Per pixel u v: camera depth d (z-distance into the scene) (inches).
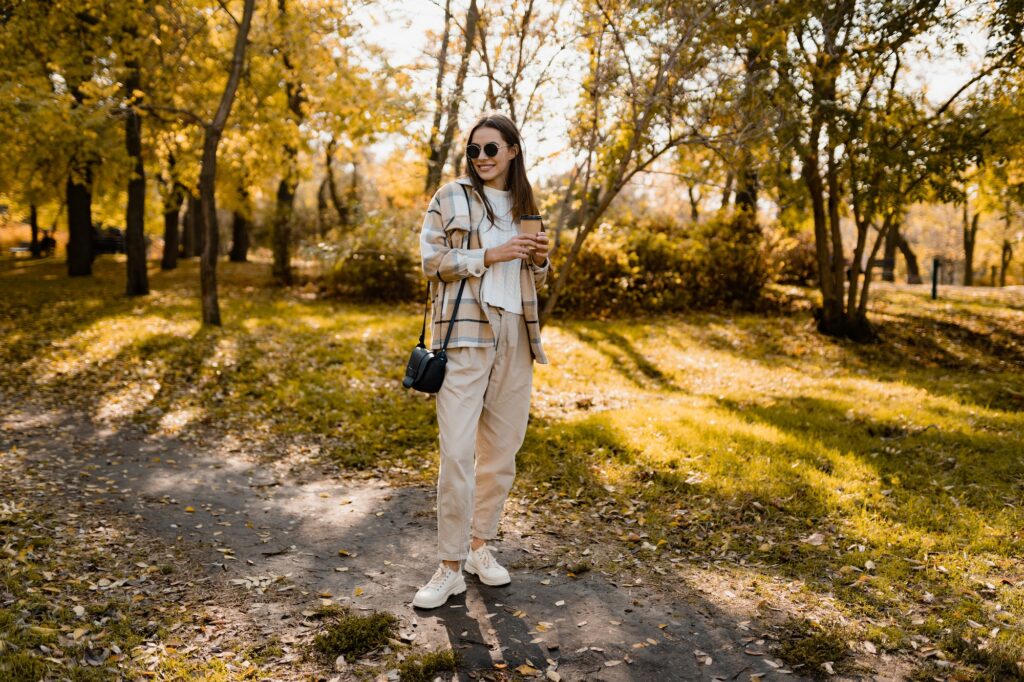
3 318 479.2
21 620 107.7
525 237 111.4
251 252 1382.9
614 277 519.8
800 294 563.5
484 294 114.0
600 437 227.3
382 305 581.3
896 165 348.2
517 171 120.0
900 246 1009.5
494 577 129.9
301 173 605.0
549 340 413.7
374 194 874.8
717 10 237.0
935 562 140.9
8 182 740.7
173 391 303.7
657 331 454.3
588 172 278.5
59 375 334.0
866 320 429.1
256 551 148.3
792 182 391.2
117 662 101.3
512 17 276.5
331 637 110.3
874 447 211.8
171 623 114.0
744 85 250.7
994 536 150.9
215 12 487.8
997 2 306.5
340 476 210.1
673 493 184.9
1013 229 1375.5
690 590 131.0
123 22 474.9
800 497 176.9
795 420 242.4
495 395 120.8
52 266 956.0
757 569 141.6
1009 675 101.7
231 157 624.7
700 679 101.5
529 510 176.1
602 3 252.4
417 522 169.0
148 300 577.9
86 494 179.2
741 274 534.6
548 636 112.8
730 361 384.5
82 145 502.3
